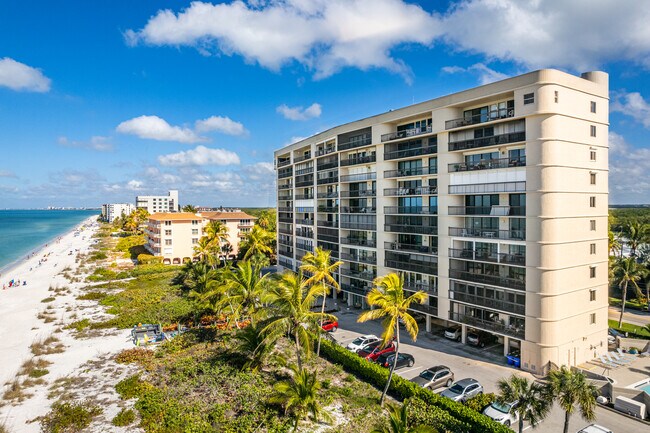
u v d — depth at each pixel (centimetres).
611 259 5584
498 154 3978
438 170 4469
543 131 3509
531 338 3597
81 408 3050
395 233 5200
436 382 3262
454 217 4372
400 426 1958
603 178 3938
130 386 3403
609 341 4334
